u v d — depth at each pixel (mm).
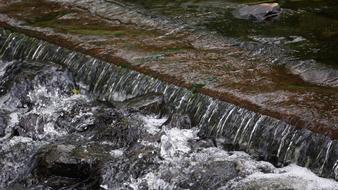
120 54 10039
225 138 8422
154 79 9305
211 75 9219
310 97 8461
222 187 7543
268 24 11297
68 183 7996
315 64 9469
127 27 11203
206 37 10680
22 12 12078
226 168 7777
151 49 10195
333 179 7492
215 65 9547
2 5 12477
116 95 9648
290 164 7848
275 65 9562
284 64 9586
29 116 9242
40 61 10586
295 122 7914
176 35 10789
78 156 8109
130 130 8602
